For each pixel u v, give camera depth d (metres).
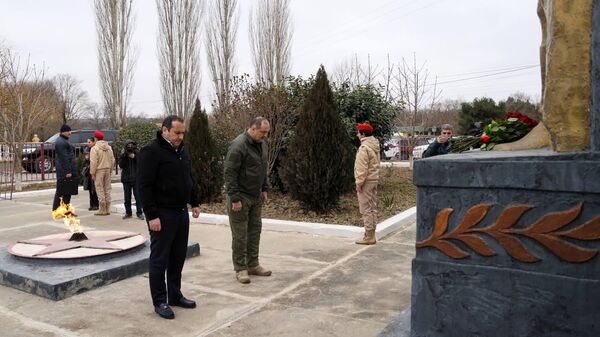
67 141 9.08
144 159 3.93
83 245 5.55
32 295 4.50
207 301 4.39
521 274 2.65
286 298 4.47
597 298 2.47
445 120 37.53
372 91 11.70
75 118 50.56
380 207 9.48
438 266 2.91
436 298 2.93
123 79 25.44
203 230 7.70
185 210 4.22
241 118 10.09
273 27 26.59
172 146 4.07
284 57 26.95
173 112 23.98
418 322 3.01
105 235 6.18
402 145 27.12
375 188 6.64
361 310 4.16
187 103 24.00
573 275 2.54
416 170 2.95
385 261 5.76
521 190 2.63
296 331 3.71
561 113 2.66
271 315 4.05
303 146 8.39
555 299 2.57
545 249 2.60
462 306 2.84
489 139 3.61
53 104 27.78
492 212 2.73
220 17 25.48
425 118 28.92
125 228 8.08
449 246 2.87
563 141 2.66
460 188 2.81
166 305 4.04
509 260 2.70
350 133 10.88
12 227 8.27
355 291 4.66
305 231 7.39
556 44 2.66
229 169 4.86
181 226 4.17
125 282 4.93
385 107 11.87
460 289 2.84
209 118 11.94
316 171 8.33
